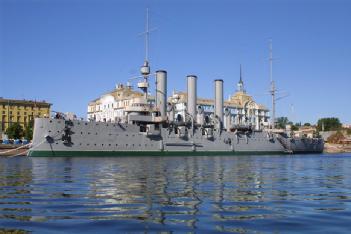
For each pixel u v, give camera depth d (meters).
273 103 110.88
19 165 39.44
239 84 162.12
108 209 12.66
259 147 91.56
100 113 142.75
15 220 10.88
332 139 172.12
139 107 71.06
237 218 11.34
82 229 9.86
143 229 9.91
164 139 72.62
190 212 12.23
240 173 30.48
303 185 21.52
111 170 32.59
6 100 127.25
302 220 11.15
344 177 28.09
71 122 61.25
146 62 78.56
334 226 10.39
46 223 10.52
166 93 76.56
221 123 85.62
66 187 19.08
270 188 19.53
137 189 18.36
